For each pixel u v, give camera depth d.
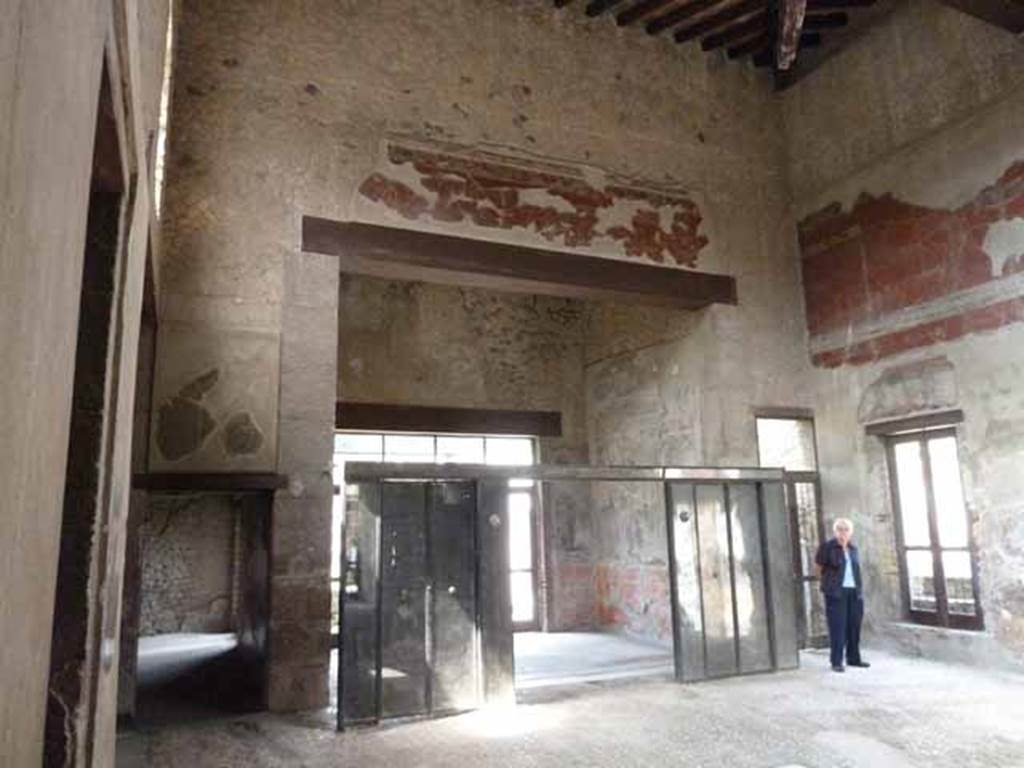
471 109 7.19
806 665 6.86
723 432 7.87
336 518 8.97
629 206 7.78
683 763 4.34
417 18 7.11
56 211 1.12
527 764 4.38
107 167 2.47
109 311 2.62
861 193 7.90
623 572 9.10
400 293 9.34
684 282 7.93
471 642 5.58
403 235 6.69
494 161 7.20
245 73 6.36
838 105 8.22
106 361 2.59
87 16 1.36
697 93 8.41
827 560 6.76
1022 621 6.21
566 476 6.04
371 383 9.02
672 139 8.16
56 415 1.26
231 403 5.89
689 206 8.10
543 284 7.37
